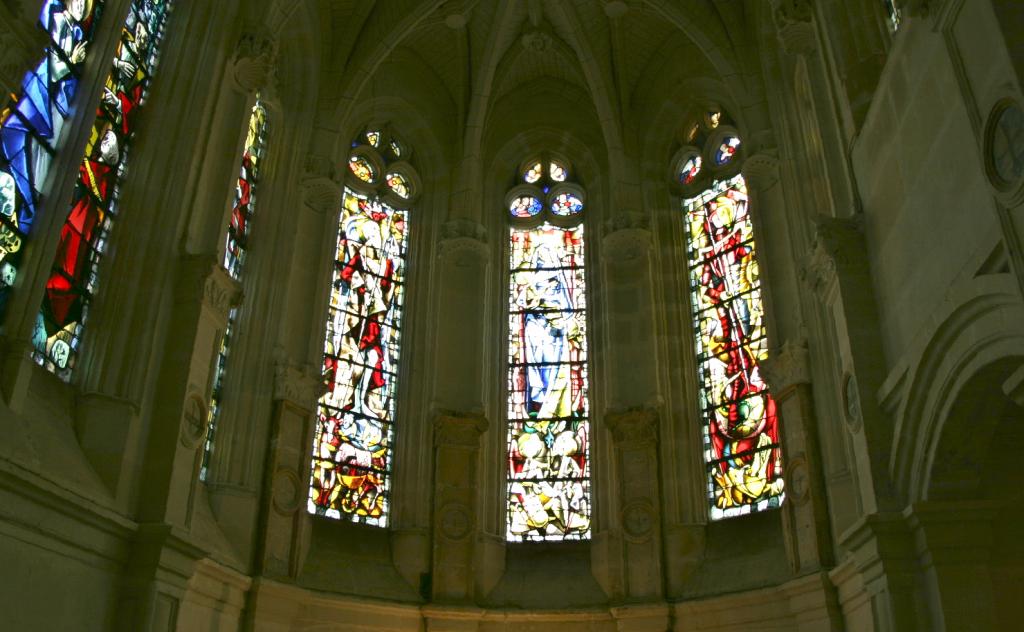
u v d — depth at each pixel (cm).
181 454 1197
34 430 1001
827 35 1260
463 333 1852
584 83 2186
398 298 1977
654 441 1747
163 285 1234
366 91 2031
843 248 1149
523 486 1856
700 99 2055
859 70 1200
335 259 1858
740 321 1827
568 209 2152
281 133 1811
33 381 1058
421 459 1786
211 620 1323
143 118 1318
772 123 1783
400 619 1611
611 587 1669
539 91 2211
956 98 868
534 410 1927
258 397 1571
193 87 1360
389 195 2047
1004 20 743
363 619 1575
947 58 880
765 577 1551
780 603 1486
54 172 1077
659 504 1700
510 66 2153
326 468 1711
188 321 1247
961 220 868
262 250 1678
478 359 1831
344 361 1817
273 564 1484
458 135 2117
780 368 1585
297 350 1680
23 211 1026
